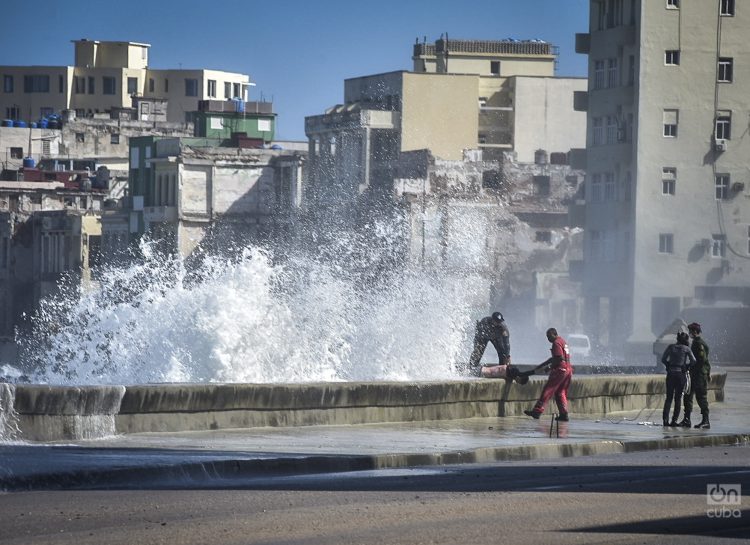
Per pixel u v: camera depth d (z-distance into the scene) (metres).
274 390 32.34
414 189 126.75
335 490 22.66
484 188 128.12
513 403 38.38
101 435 28.92
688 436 34.00
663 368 59.25
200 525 18.64
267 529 18.38
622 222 102.81
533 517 19.72
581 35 107.56
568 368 37.81
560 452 30.23
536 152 133.12
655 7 101.31
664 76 101.44
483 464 27.94
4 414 27.52
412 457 27.30
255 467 24.83
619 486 23.58
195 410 30.80
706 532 18.72
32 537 17.52
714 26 101.50
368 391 34.31
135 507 20.28
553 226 128.12
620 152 103.06
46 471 22.56
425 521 19.23
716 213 101.44
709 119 101.56
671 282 101.06
